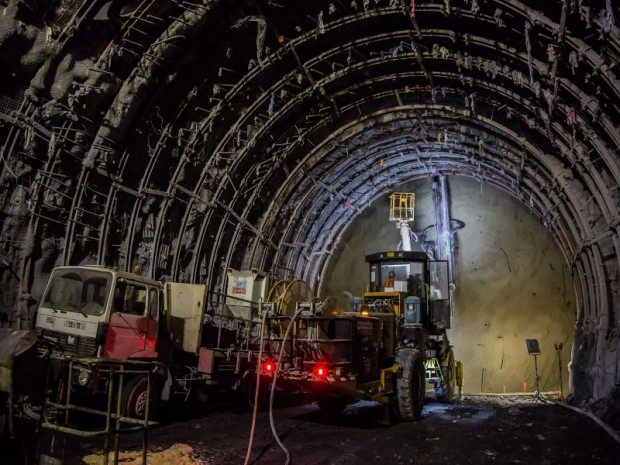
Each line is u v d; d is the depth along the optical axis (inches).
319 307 375.2
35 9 390.6
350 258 1070.4
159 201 554.9
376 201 1065.5
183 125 547.2
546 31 405.1
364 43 528.1
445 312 591.2
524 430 384.2
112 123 474.0
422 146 768.9
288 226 766.5
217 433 355.6
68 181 462.3
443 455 301.7
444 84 586.2
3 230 415.2
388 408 412.2
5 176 413.1
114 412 353.1
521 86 486.6
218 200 614.5
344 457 293.1
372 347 401.1
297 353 365.4
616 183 450.6
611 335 490.3
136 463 259.1
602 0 342.3
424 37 503.2
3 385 171.6
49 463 199.2
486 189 995.9
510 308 984.3
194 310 436.1
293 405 532.7
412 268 573.6
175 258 570.3
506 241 994.1
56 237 459.5
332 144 691.4
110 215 494.3
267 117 608.4
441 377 566.3
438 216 1023.6
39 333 363.3
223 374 442.0
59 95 428.1
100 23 425.4
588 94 417.1
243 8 474.9
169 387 390.9
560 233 718.5
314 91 585.9
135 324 369.7
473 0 423.8
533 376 919.0
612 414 398.0
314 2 490.3
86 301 358.9
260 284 536.4
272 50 530.3
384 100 645.3
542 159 563.2
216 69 525.7
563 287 929.5
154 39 463.5
